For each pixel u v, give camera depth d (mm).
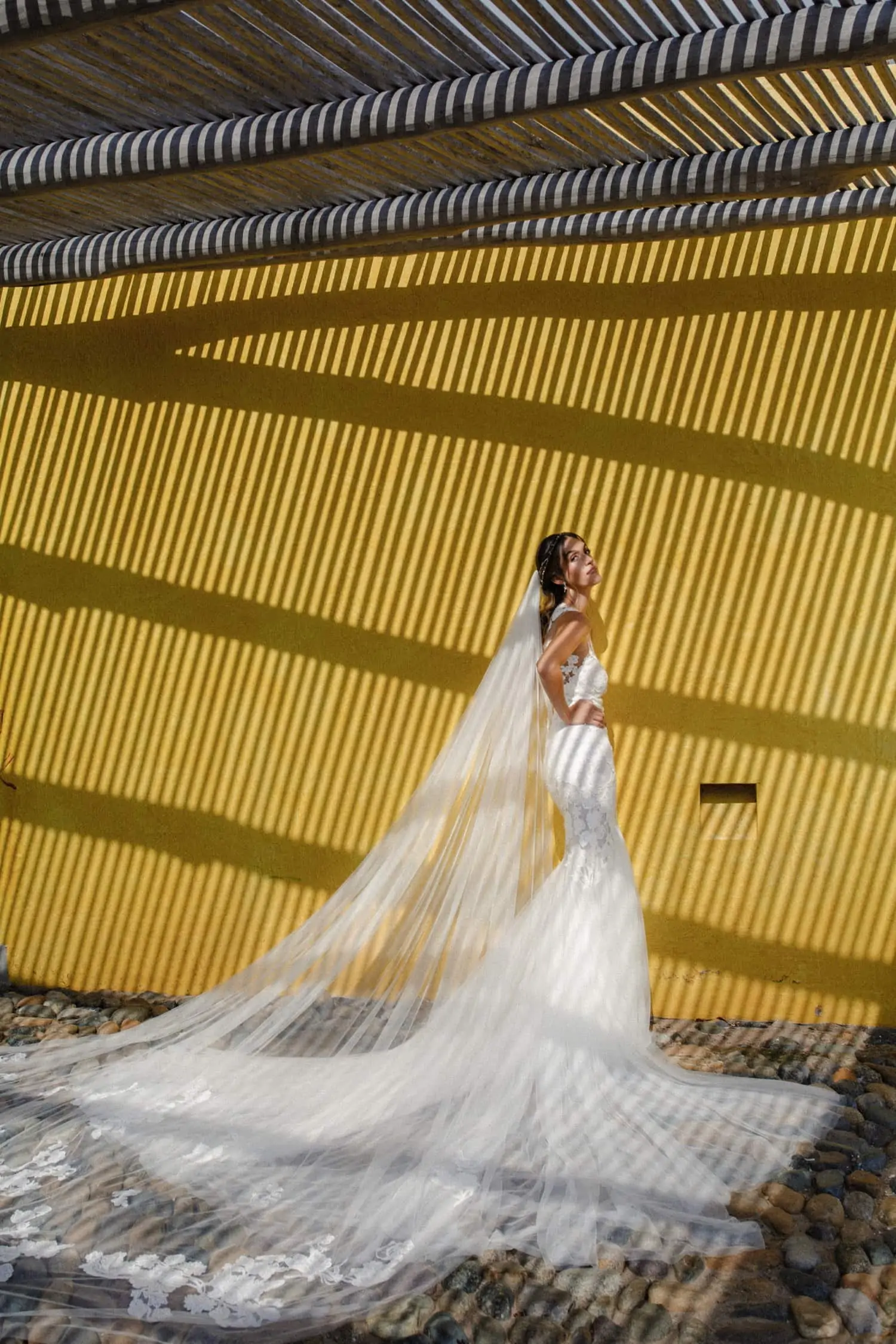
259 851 5352
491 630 5059
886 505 4641
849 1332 2820
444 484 5102
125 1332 2818
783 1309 2906
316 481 5258
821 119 3330
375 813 5211
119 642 5516
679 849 4895
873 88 3078
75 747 5562
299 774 5301
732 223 4332
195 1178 3547
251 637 5352
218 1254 3148
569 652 4285
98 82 3203
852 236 4609
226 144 3379
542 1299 2947
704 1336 2805
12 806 5625
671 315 4816
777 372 4719
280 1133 3805
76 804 5566
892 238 4566
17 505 5621
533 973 3973
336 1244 3189
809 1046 4570
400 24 2850
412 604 5152
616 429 4891
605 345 4895
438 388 5094
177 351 5426
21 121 3486
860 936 4738
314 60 3045
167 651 5457
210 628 5402
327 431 5238
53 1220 3318
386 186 4004
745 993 4855
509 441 5016
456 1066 3951
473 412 5055
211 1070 4230
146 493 5477
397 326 5133
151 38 2955
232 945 5379
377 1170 3510
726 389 4773
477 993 4047
